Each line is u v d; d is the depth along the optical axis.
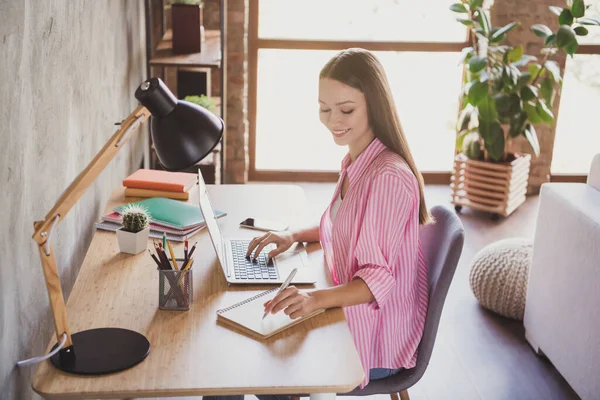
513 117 4.59
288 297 1.77
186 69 4.09
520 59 4.68
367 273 1.90
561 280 2.88
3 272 1.59
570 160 5.36
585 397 2.67
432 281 2.10
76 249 2.34
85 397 1.47
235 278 1.99
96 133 2.63
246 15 4.62
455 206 4.96
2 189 1.58
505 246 3.57
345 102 1.96
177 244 2.23
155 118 1.79
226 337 1.69
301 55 5.08
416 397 2.85
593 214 2.68
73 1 2.24
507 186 4.66
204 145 1.81
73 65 2.25
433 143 5.35
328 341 1.69
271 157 5.30
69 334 1.57
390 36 5.09
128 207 2.41
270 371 1.56
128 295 1.88
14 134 1.66
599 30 5.11
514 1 4.86
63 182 2.14
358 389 2.07
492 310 3.53
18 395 1.70
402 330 2.06
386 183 1.91
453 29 5.11
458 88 5.23
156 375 1.53
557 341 2.91
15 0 1.66
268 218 2.49
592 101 5.22
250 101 5.14
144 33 3.84
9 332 1.63
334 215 2.24
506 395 2.89
